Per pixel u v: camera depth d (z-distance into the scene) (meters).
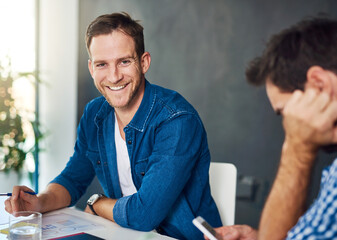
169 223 1.39
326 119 0.75
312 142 0.78
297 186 0.85
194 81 3.19
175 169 1.29
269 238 0.90
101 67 1.37
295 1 2.59
